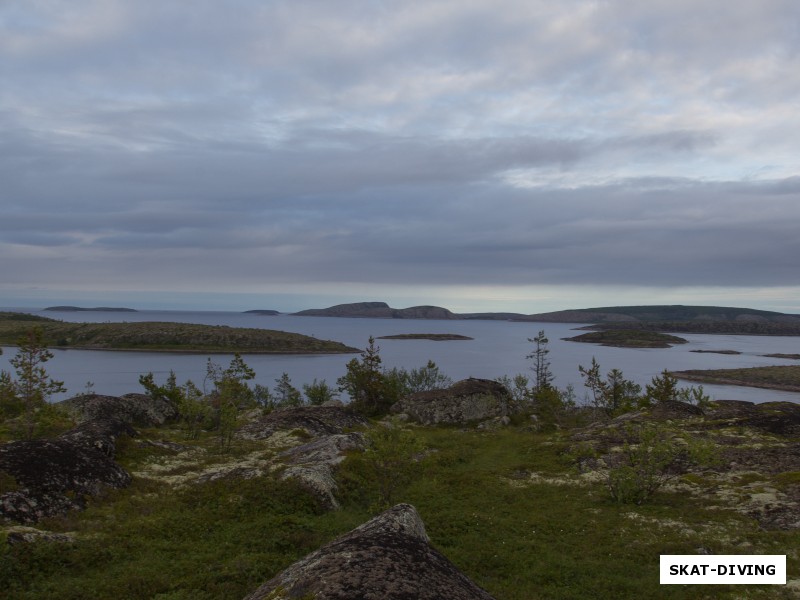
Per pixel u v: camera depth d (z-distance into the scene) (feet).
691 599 42.83
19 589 40.22
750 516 62.80
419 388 229.04
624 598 44.42
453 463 100.58
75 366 533.55
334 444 92.99
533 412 170.30
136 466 80.18
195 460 88.38
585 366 636.07
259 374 495.00
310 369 547.49
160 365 547.49
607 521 63.36
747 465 84.23
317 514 64.75
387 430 69.77
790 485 70.44
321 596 25.98
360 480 78.13
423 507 70.64
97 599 40.01
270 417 132.57
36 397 97.81
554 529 61.98
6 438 94.79
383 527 36.19
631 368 621.72
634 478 72.08
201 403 127.13
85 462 66.23
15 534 46.39
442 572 31.12
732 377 514.27
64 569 44.19
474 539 58.39
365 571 28.45
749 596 42.57
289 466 77.46
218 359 627.87
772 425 108.06
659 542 55.42
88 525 53.98
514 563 51.93
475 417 154.92
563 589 45.93
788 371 526.16
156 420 139.44
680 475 83.56
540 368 267.80
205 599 40.88
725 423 111.24
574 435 119.75
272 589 29.55
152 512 59.93
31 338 98.94
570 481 85.46
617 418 134.92
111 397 136.87
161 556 48.96
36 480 58.23
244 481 69.72
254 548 51.80
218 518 59.88
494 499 75.31
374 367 182.39
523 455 108.17
